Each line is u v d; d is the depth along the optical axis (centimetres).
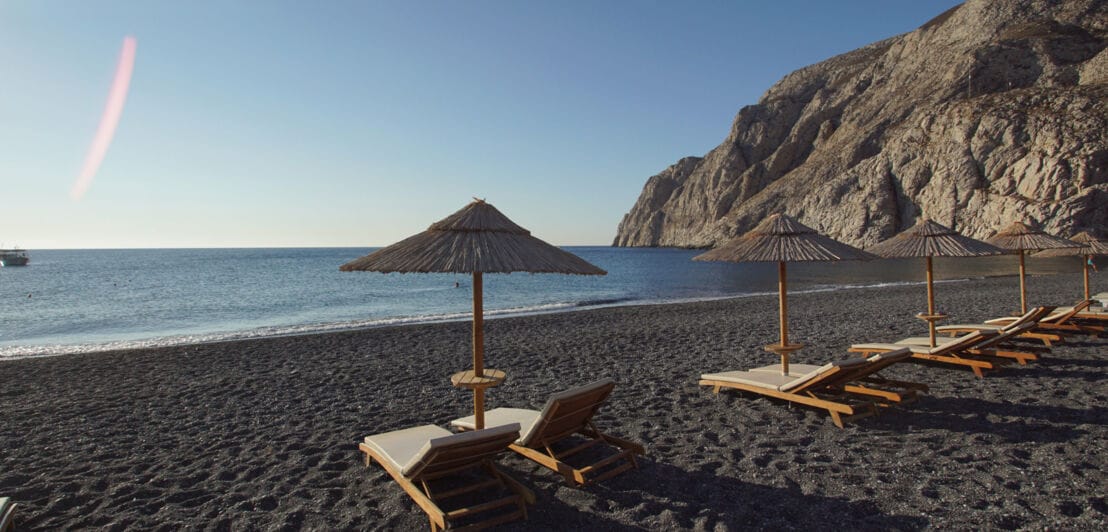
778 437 552
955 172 7194
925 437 538
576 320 1662
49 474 504
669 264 7181
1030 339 1025
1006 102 7238
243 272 5556
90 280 4488
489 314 2058
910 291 2512
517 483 416
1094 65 7425
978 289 2489
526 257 417
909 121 8588
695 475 465
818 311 1769
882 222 7731
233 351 1178
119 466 521
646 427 601
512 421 497
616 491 438
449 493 409
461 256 403
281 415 691
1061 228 5944
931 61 9931
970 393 689
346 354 1134
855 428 571
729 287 3375
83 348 1391
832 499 413
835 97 11819
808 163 10288
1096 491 411
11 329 1873
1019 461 473
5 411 732
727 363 955
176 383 888
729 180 12244
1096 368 805
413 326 1569
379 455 452
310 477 483
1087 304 1140
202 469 510
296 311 2327
